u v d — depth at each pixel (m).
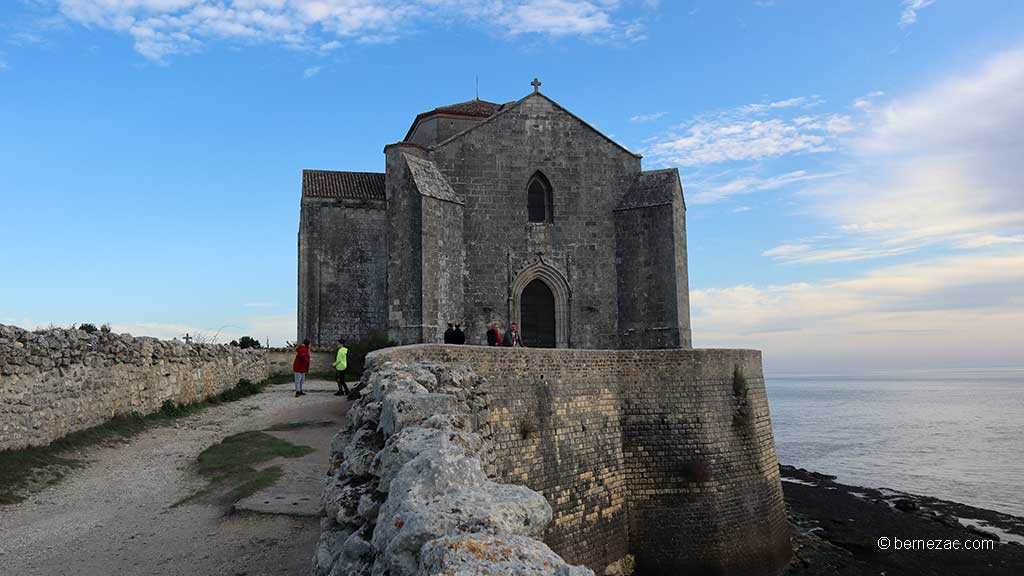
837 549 33.38
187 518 15.10
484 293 38.62
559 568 3.61
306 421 26.45
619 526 26.61
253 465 19.45
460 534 4.05
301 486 17.36
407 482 5.27
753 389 30.53
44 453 19.41
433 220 36.44
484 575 3.49
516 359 23.22
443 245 36.97
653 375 28.27
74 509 15.67
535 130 40.31
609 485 26.44
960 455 71.50
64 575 11.91
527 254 39.44
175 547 13.32
